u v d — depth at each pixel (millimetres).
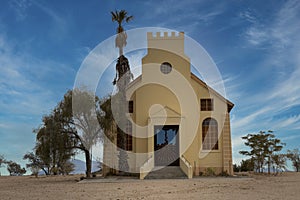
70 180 28172
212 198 15273
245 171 38500
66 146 27578
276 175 30875
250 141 33594
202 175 29766
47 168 41250
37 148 28141
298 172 36094
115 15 31469
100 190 18922
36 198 16141
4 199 15961
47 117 28359
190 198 15352
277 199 14758
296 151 39812
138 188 19547
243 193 17016
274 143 33188
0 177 36312
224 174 29906
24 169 47500
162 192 17641
